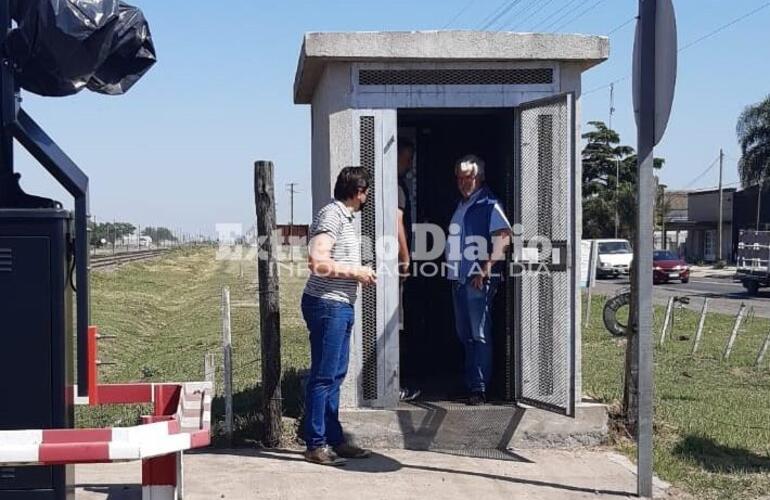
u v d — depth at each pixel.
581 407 6.95
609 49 6.89
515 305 7.07
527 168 6.93
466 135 8.39
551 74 6.98
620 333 10.30
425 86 6.89
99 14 4.30
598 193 57.94
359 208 6.37
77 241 4.40
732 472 6.47
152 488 4.25
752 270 34.28
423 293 8.65
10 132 4.39
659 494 5.86
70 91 4.44
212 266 56.22
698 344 16.16
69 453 3.85
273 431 6.94
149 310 26.62
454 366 8.71
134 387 5.32
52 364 4.23
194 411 4.66
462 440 6.88
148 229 81.00
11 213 4.20
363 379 6.90
